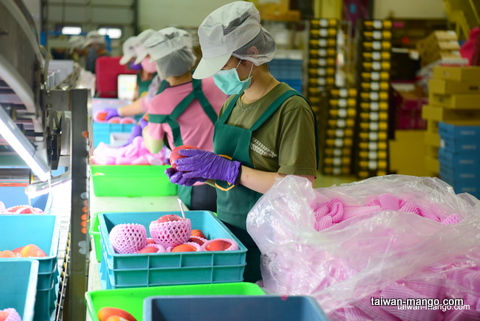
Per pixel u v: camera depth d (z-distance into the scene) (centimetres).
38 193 205
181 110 309
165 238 195
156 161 351
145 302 124
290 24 831
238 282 164
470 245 157
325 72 801
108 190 318
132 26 870
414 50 873
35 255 172
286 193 174
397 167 800
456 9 911
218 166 206
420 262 153
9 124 130
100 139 468
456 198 190
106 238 190
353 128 790
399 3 915
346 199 192
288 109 206
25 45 123
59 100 159
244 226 219
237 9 205
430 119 681
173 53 313
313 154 205
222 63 204
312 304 127
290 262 165
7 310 132
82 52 671
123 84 640
